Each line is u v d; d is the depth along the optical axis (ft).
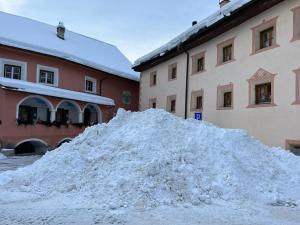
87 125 75.56
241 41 52.54
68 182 24.16
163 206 19.89
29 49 69.72
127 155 25.07
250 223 17.31
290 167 27.25
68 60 78.02
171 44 71.46
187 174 22.89
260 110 47.62
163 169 22.77
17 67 69.97
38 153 62.54
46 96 65.00
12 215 18.06
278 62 44.91
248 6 47.75
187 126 29.35
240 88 52.16
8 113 56.90
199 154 25.38
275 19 45.83
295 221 18.06
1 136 55.72
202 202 20.80
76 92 76.69
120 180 21.97
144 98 87.92
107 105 85.15
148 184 21.31
